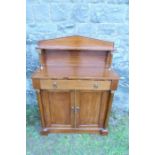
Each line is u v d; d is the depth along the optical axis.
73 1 2.28
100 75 2.01
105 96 2.09
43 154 2.11
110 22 2.37
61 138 2.30
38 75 1.97
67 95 2.10
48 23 2.38
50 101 2.14
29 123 2.52
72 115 2.21
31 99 2.79
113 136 2.34
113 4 2.28
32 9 2.31
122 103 2.78
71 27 2.40
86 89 1.99
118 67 2.60
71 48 2.09
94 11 2.32
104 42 2.11
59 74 2.02
